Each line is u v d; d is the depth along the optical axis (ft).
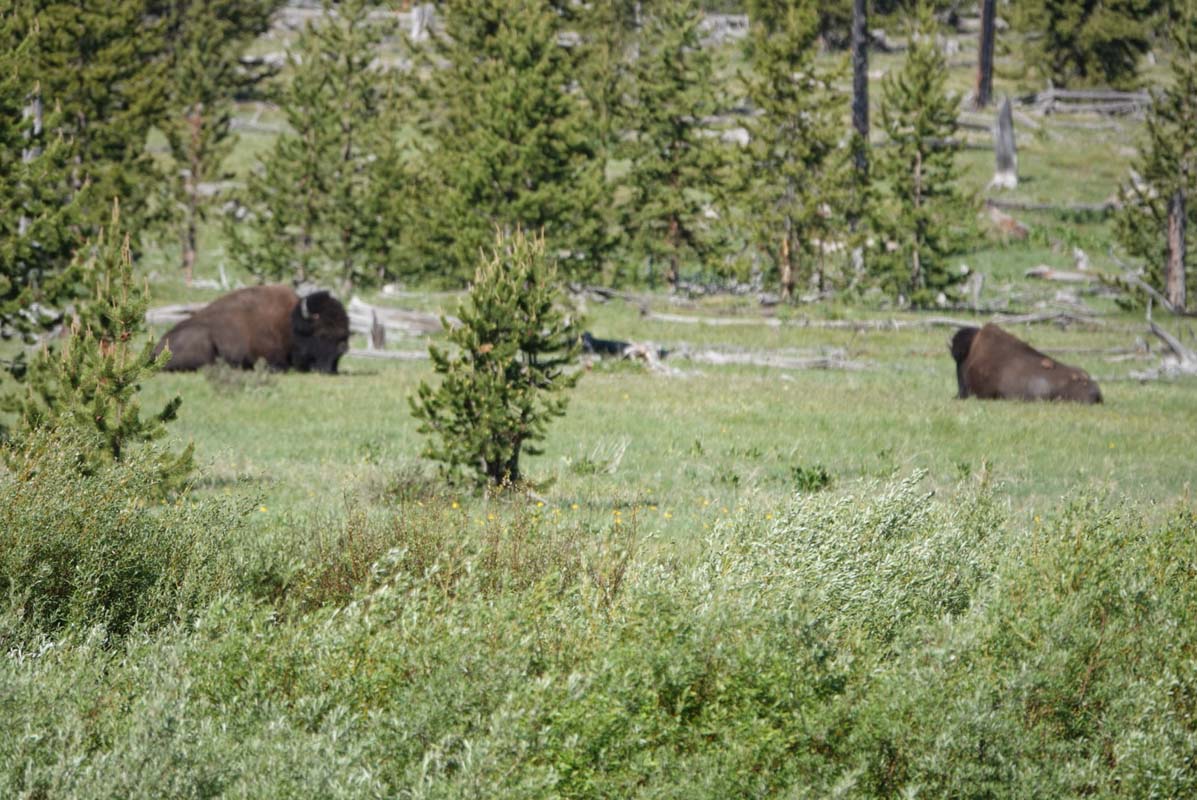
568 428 247.70
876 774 71.15
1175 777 70.90
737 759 68.64
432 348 172.76
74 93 470.80
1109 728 75.56
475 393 170.40
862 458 220.02
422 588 98.17
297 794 61.93
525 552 108.99
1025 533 109.40
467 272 431.02
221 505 108.37
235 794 62.08
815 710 74.33
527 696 71.56
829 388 329.52
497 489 164.04
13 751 64.75
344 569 106.73
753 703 74.23
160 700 67.10
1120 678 79.00
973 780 69.00
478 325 171.63
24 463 104.53
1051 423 270.46
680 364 387.34
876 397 309.63
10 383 257.75
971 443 241.96
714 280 627.46
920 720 71.92
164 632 84.58
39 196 206.28
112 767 63.05
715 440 237.25
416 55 634.84
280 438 226.17
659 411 275.18
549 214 431.84
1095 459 225.35
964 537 108.58
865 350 425.69
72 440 127.85
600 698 71.36
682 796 66.85
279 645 79.56
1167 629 83.97
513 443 174.70
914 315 507.71
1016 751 70.95
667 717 74.38
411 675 76.59
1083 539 95.61
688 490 184.44
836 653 81.35
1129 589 88.12
